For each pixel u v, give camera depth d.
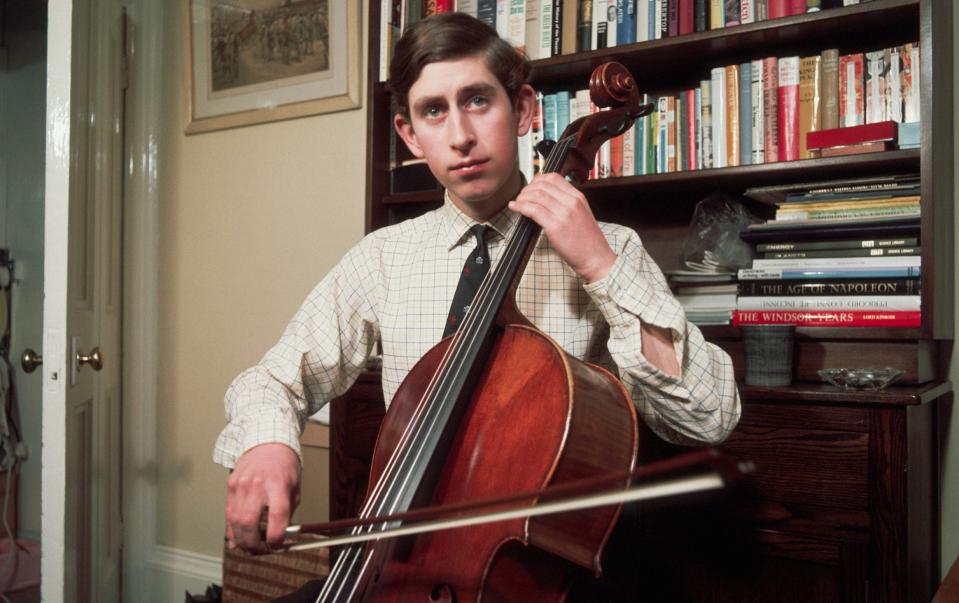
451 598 0.80
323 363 1.25
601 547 0.86
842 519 1.26
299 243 2.40
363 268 1.30
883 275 1.42
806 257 1.50
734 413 1.04
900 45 1.55
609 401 0.89
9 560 2.87
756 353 1.42
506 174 1.05
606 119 1.11
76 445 2.02
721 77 1.62
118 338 2.58
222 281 2.55
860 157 1.42
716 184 1.67
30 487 3.17
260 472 0.93
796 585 1.30
